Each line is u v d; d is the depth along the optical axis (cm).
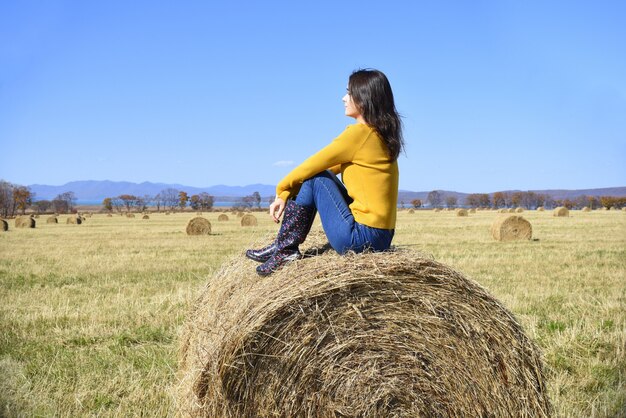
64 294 1100
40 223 4828
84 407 520
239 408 392
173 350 678
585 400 523
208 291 531
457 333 407
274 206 452
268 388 392
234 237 2608
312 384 396
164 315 871
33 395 541
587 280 1191
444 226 3216
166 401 517
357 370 400
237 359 389
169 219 5744
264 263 456
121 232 3183
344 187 463
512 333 409
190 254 1836
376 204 434
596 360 623
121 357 659
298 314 393
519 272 1305
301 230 454
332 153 432
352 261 409
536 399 407
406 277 403
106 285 1209
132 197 13438
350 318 400
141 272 1409
